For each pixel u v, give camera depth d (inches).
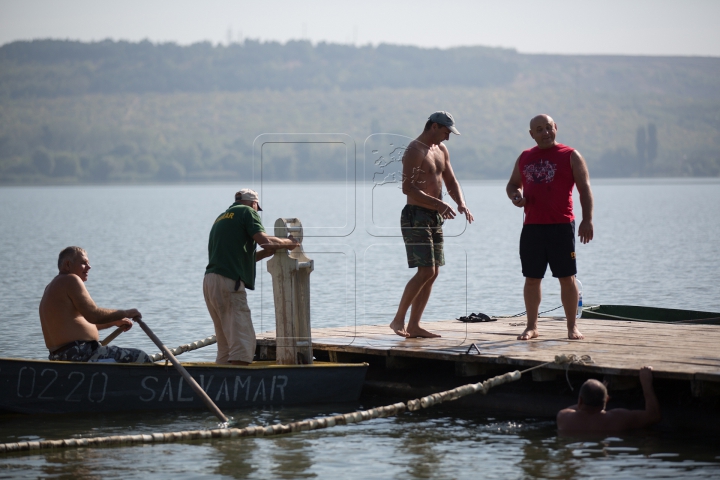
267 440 703.1
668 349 802.2
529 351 808.3
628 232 3599.9
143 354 813.9
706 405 713.6
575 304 870.4
